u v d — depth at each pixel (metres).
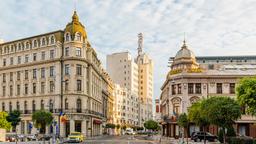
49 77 89.19
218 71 77.88
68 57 87.06
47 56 90.00
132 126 179.12
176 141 65.06
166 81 87.75
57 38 88.75
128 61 191.38
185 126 61.41
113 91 158.25
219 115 44.09
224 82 77.31
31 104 91.81
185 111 77.62
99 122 105.44
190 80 78.38
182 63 85.88
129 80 190.50
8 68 96.88
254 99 35.50
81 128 87.94
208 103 46.69
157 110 135.25
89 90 94.31
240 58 101.56
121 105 171.88
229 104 44.28
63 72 88.00
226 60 101.00
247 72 77.06
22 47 95.25
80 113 86.94
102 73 119.19
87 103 91.88
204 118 51.12
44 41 91.00
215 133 74.44
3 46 99.06
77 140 59.91
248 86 36.28
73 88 87.19
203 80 77.88
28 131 90.69
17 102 94.75
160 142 63.09
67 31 88.62
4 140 59.91
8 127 63.50
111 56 195.62
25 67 93.88
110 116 146.00
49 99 88.50
